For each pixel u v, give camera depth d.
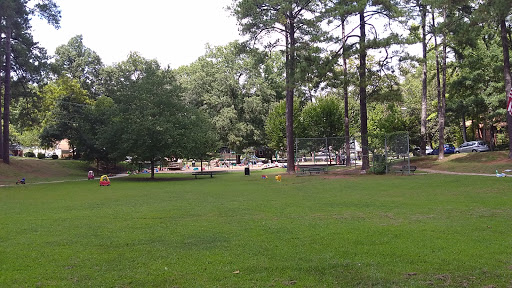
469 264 6.11
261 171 41.44
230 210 12.61
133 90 33.75
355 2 24.62
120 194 19.28
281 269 6.13
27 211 13.30
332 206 12.91
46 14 35.44
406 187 18.05
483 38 33.72
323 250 7.17
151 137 32.50
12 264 6.64
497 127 49.38
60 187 24.98
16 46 34.62
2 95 41.06
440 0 23.86
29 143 74.19
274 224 9.86
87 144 42.28
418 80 52.66
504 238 7.67
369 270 5.98
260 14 27.92
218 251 7.29
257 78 60.25
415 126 48.97
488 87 34.28
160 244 7.96
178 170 53.59
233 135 55.34
